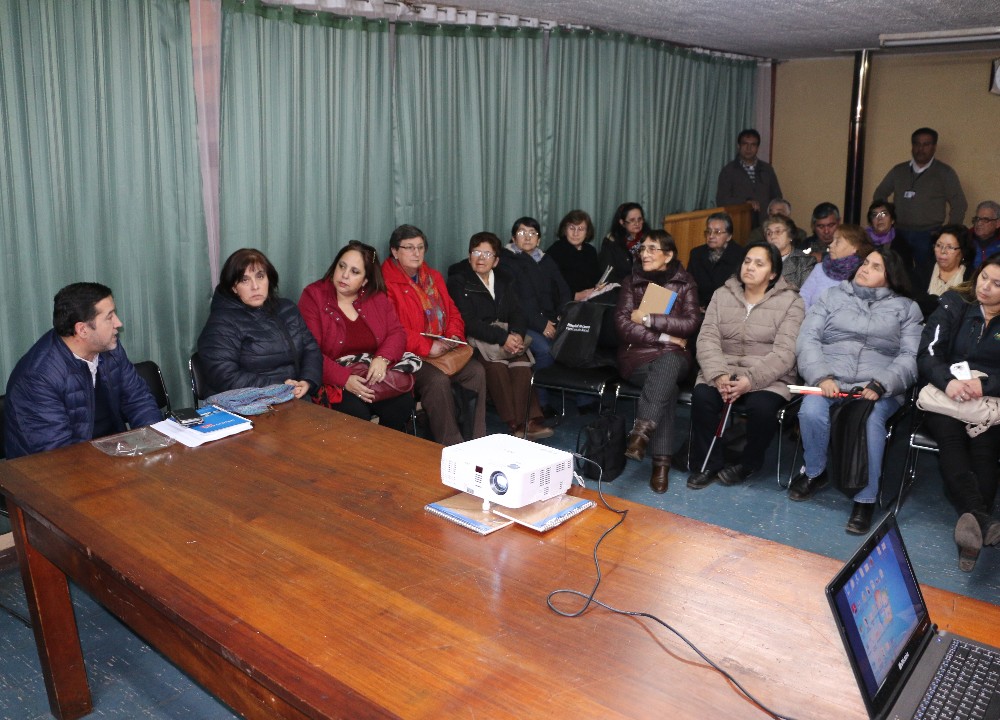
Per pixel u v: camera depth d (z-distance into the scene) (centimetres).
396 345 387
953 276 459
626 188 601
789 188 774
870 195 741
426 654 143
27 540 215
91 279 337
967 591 300
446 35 451
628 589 163
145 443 241
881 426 345
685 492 384
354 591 163
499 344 429
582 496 205
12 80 303
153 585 165
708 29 534
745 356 393
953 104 688
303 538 184
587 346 428
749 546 181
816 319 380
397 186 446
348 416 268
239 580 167
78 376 266
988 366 333
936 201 658
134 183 341
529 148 510
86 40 319
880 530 153
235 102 371
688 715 129
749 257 387
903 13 455
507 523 190
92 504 202
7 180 308
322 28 395
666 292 409
